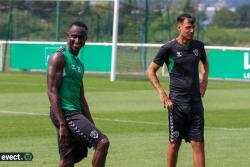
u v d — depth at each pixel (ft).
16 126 99.35
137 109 123.24
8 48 218.18
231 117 113.91
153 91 157.99
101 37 231.30
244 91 162.91
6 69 217.97
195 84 65.26
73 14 236.84
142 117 111.75
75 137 57.41
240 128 100.63
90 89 161.68
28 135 90.79
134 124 103.24
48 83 57.00
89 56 205.26
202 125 65.00
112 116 112.68
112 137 90.43
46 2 241.55
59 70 57.06
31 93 150.10
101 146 56.65
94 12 236.02
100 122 105.19
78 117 57.21
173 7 271.49
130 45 196.85
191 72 65.16
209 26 270.26
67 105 57.41
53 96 56.70
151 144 85.10
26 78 190.08
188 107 64.75
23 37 243.40
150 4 246.68
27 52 213.66
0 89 158.81
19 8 239.71
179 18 65.31
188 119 65.00
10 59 217.36
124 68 212.43
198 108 65.10
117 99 140.46
